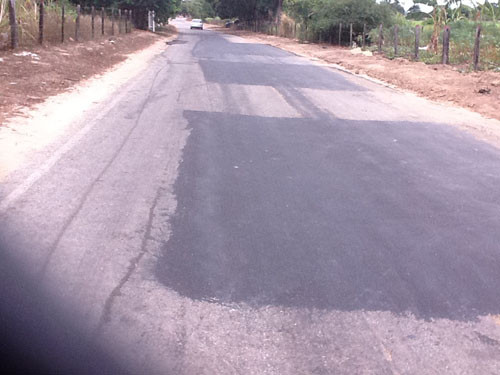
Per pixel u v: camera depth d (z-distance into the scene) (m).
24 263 3.80
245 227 4.62
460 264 4.11
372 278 3.86
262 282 3.73
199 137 7.47
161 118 8.52
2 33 14.77
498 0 24.27
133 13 39.19
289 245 4.32
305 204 5.19
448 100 11.85
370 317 3.38
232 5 58.84
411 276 3.90
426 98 12.23
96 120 8.10
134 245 4.18
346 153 7.01
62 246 4.08
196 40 34.91
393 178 6.06
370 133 8.23
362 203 5.28
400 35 26.47
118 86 11.44
